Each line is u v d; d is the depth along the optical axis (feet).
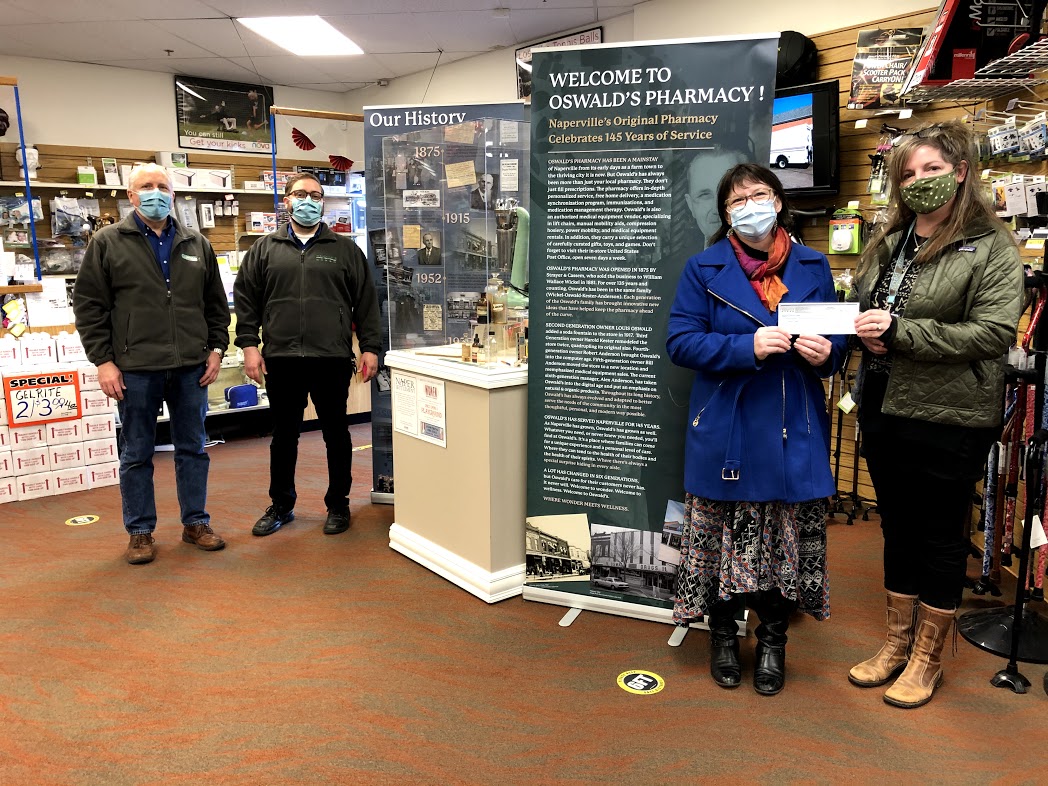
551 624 8.72
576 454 8.83
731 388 6.90
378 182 12.35
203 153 22.79
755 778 5.98
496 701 7.12
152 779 6.03
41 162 20.65
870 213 12.81
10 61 22.45
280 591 9.68
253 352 11.48
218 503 13.57
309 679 7.54
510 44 22.39
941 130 6.49
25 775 6.09
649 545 8.63
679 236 8.02
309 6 18.37
